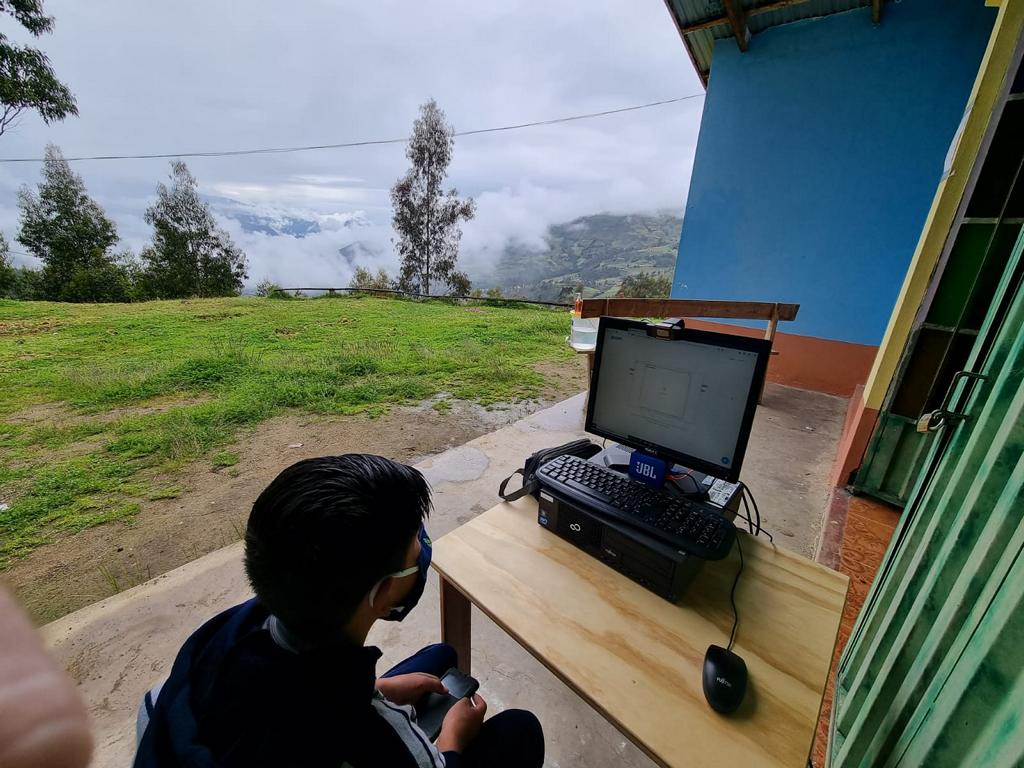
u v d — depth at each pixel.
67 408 4.28
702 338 1.09
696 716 0.80
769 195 4.64
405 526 0.65
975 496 0.79
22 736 0.19
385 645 1.68
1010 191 1.78
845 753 1.01
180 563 2.19
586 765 1.33
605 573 1.11
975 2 3.49
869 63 3.96
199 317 9.70
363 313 10.69
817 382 4.59
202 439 3.51
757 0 4.07
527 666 1.61
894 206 4.05
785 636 0.95
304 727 0.57
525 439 3.39
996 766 0.54
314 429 3.78
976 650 0.64
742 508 2.54
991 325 1.17
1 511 2.60
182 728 0.55
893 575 1.14
